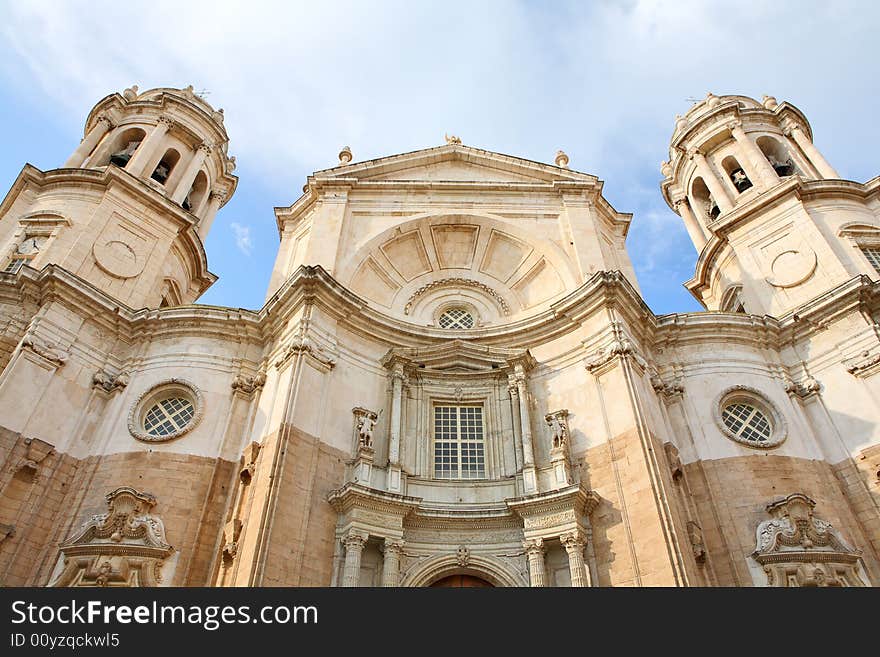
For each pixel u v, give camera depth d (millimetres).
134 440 17922
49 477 16906
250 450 17312
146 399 18953
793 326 21141
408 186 26469
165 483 17094
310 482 16438
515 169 28094
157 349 20250
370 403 19703
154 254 24094
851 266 22812
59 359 18438
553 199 26578
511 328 22172
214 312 20797
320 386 18391
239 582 14344
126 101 30031
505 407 20359
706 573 16031
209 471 17734
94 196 24000
